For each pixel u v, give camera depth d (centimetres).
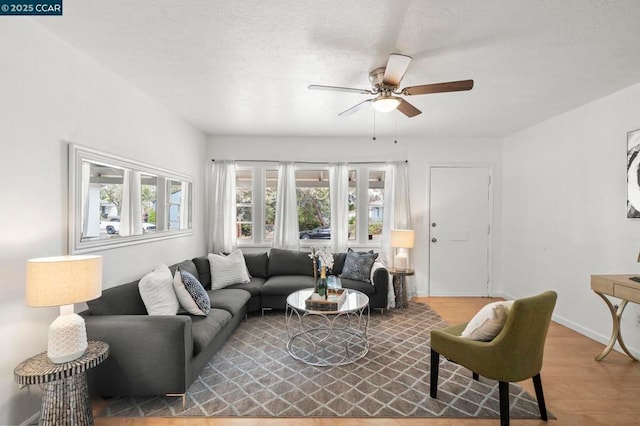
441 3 167
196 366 220
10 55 171
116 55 225
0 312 167
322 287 287
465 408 201
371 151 472
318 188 478
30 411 181
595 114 312
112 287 246
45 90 192
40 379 150
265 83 274
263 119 382
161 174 327
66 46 207
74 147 211
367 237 475
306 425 185
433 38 201
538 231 393
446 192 469
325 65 239
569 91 289
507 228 457
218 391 218
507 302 192
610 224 295
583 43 207
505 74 253
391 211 461
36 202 187
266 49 216
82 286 167
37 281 157
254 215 469
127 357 196
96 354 173
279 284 377
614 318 264
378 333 325
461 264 470
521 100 313
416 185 470
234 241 457
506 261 459
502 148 468
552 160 370
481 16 179
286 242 457
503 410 173
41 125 190
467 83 212
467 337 198
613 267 292
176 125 363
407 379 235
